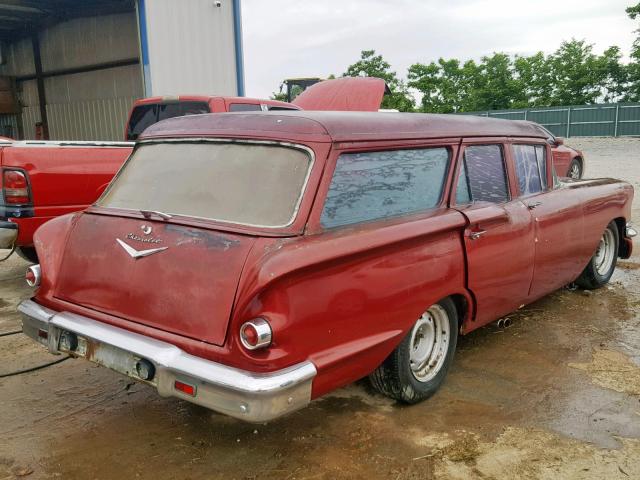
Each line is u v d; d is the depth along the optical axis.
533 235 4.24
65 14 14.49
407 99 42.47
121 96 14.30
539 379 3.91
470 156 3.86
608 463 2.95
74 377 3.98
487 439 3.17
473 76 45.44
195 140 3.33
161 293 2.80
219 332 2.59
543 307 5.38
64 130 15.91
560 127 37.03
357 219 2.99
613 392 3.73
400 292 3.06
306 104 10.61
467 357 4.28
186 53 11.41
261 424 3.33
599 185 5.45
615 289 5.94
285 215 2.77
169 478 2.84
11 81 16.75
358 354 2.85
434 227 3.26
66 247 3.33
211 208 2.97
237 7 12.19
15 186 5.39
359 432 3.24
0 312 5.36
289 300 2.53
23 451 3.07
